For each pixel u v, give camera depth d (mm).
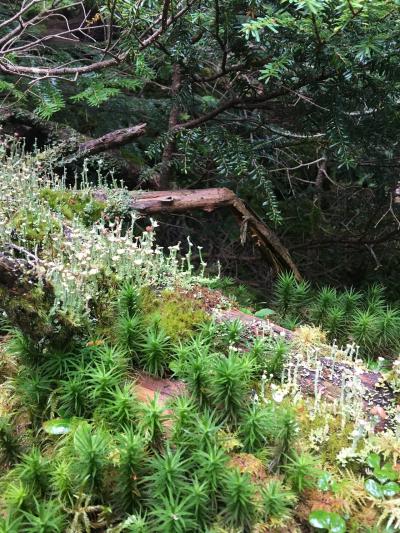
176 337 3400
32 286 2883
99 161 5848
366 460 2842
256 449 2746
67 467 2475
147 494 2447
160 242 7719
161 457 2576
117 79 5719
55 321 2914
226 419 2830
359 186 7648
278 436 2668
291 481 2611
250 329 3848
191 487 2385
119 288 3678
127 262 3824
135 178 6781
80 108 7078
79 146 6117
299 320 5188
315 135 6297
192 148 6145
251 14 4895
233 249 7875
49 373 3008
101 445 2475
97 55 6465
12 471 2551
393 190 6773
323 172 7855
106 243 3863
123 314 3404
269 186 5609
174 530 2266
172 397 2959
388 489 2668
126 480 2424
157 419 2604
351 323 4836
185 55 5594
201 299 4031
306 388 3393
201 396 2902
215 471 2434
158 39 5617
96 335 3234
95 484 2447
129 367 3189
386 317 4637
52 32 6898
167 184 7066
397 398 3408
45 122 6262
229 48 5492
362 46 4156
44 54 6578
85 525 2365
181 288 4039
